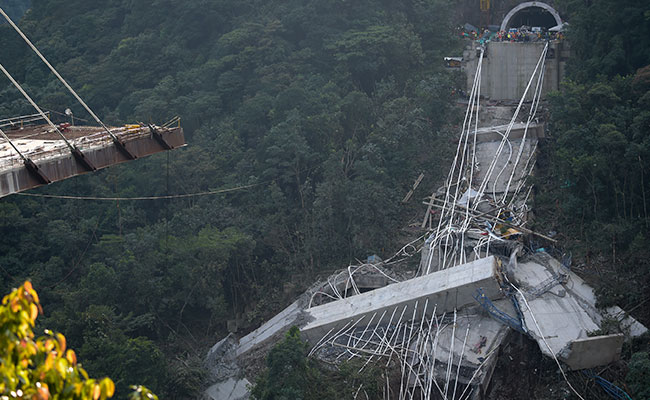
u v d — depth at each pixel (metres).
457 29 136.75
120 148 59.25
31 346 20.19
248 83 123.56
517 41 125.06
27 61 146.38
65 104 131.75
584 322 78.12
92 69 136.50
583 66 108.44
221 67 126.12
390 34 122.88
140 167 115.88
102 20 149.62
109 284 90.75
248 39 127.94
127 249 96.69
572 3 114.44
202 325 96.94
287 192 106.69
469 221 92.75
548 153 105.38
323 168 105.00
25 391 19.41
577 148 92.38
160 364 81.44
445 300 82.19
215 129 119.06
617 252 85.19
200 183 110.31
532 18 144.00
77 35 148.12
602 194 89.06
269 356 75.19
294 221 103.75
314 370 77.25
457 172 106.38
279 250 100.50
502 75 121.50
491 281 80.12
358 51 120.62
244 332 95.38
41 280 97.31
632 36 103.00
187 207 109.25
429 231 96.19
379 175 102.69
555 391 74.50
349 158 107.00
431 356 77.94
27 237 104.19
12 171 52.53
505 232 90.06
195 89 126.44
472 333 79.38
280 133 106.50
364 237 97.69
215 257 94.12
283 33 129.50
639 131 87.94
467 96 122.12
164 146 62.09
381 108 115.69
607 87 93.88
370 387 75.38
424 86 115.06
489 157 106.44
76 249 103.56
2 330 20.09
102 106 133.00
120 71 135.50
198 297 94.12
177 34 137.75
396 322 84.00
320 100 112.94
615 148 87.06
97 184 113.31
